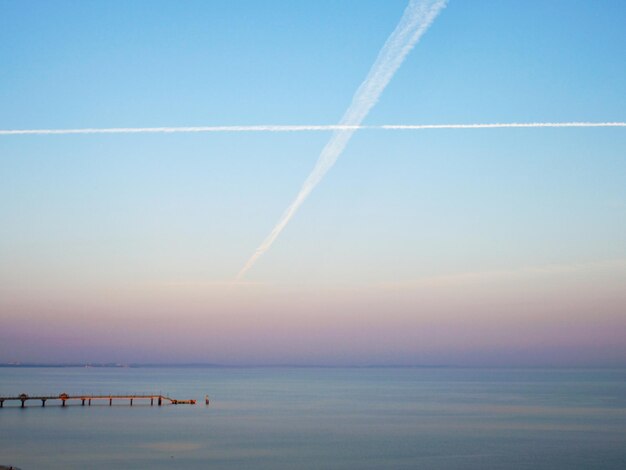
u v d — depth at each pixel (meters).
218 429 146.00
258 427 150.00
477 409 195.38
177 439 130.12
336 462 106.94
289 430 144.75
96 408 195.50
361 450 118.12
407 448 120.25
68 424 153.62
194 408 198.62
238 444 124.25
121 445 122.25
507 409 195.00
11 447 119.50
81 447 119.75
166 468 101.31
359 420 165.25
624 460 109.19
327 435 136.75
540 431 143.12
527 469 102.12
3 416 170.25
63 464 103.94
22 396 191.62
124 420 162.75
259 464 105.00
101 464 104.00
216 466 103.19
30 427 147.88
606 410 190.00
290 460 108.25
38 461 106.19
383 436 135.62
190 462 106.00
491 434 138.50
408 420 165.12
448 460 108.88
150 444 123.56
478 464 105.81
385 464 105.62
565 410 190.62
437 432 141.38
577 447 121.56
